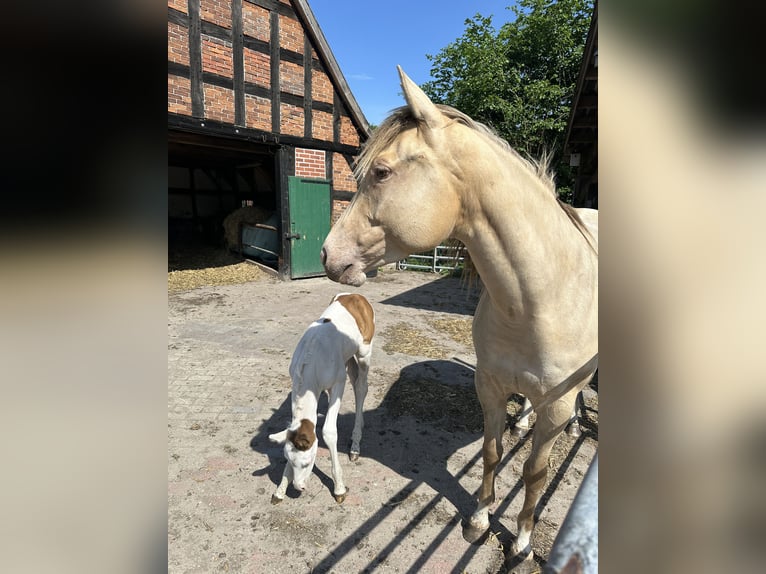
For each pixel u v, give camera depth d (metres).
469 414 3.33
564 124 11.76
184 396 3.55
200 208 13.72
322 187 8.66
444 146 1.24
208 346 4.76
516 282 1.38
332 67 8.05
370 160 1.29
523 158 1.59
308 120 8.07
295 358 2.31
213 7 6.60
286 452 2.08
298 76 7.78
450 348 4.91
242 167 12.67
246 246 10.24
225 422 3.14
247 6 6.96
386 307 6.77
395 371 4.14
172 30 6.25
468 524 2.11
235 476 2.53
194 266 9.49
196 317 5.89
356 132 8.91
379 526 2.15
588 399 3.60
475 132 1.31
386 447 2.86
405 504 2.31
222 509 2.25
